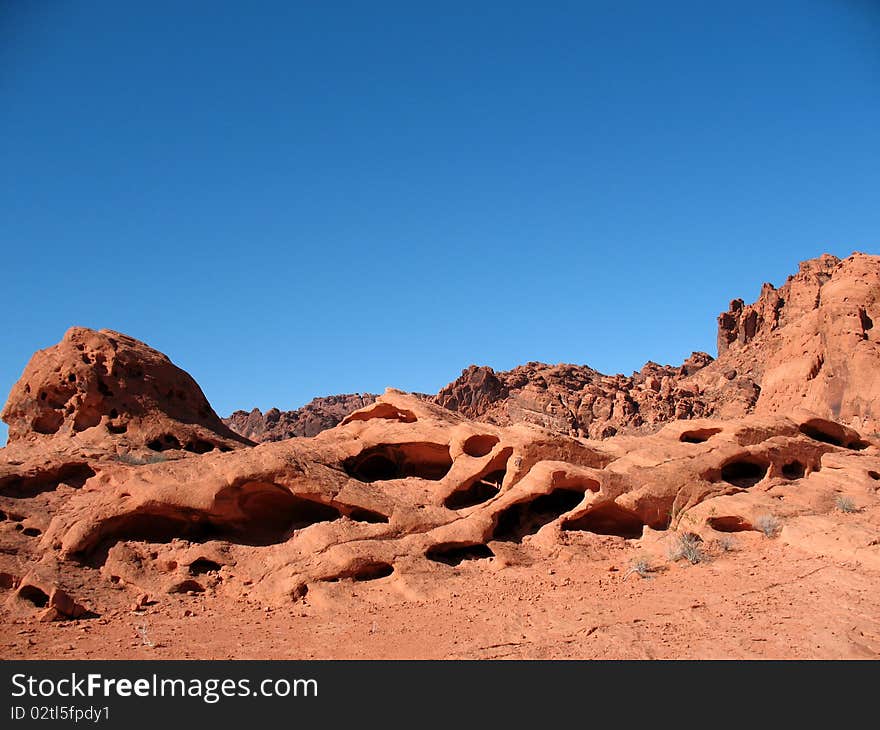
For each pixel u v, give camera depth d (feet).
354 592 54.34
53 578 55.42
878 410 122.83
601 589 53.06
